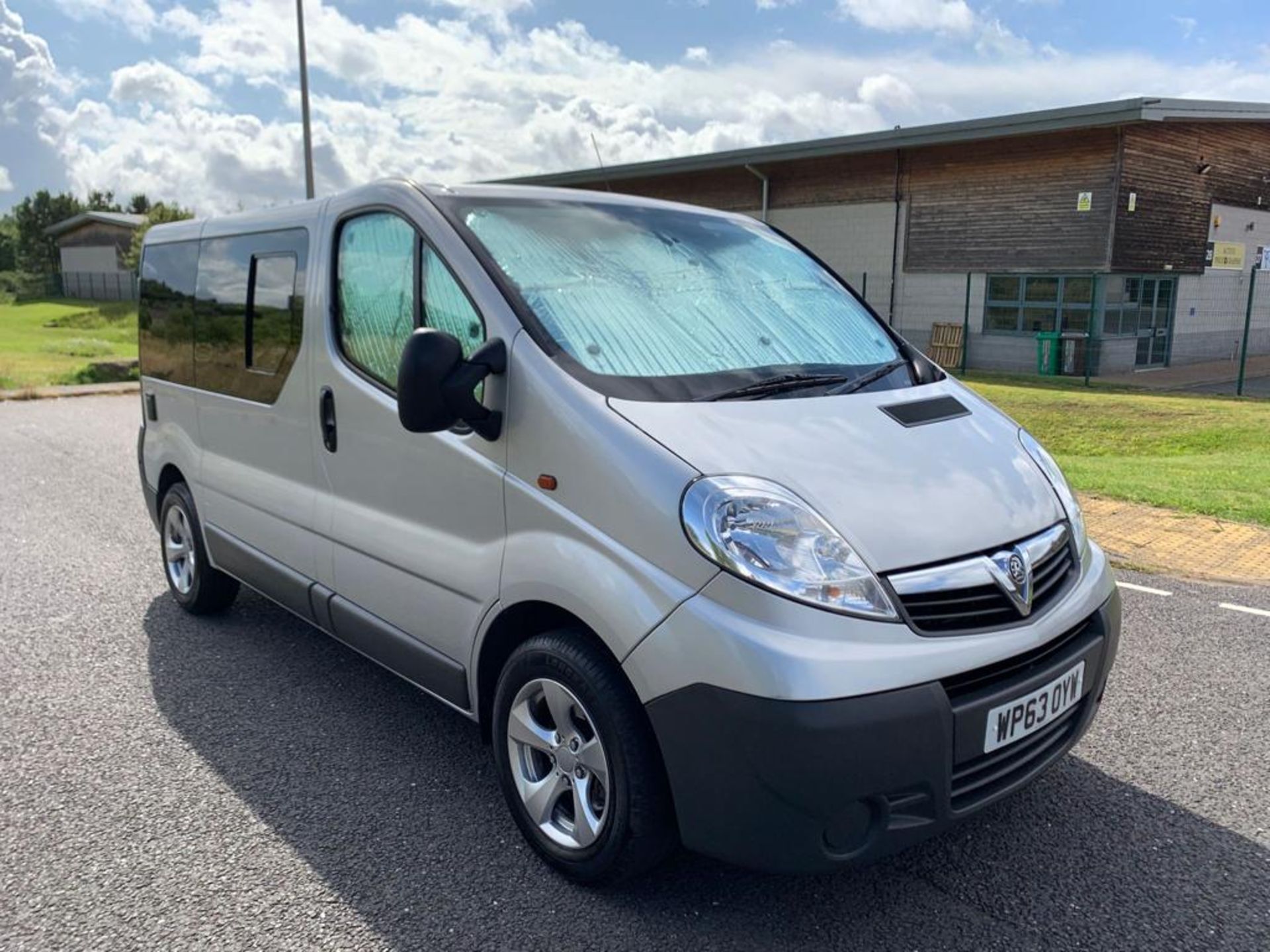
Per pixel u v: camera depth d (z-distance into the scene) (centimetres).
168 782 354
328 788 350
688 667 244
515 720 302
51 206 8038
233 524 462
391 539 346
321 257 386
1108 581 307
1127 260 1975
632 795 265
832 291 399
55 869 301
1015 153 2066
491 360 294
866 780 234
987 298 2164
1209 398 1608
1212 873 297
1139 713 402
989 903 283
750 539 244
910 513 262
